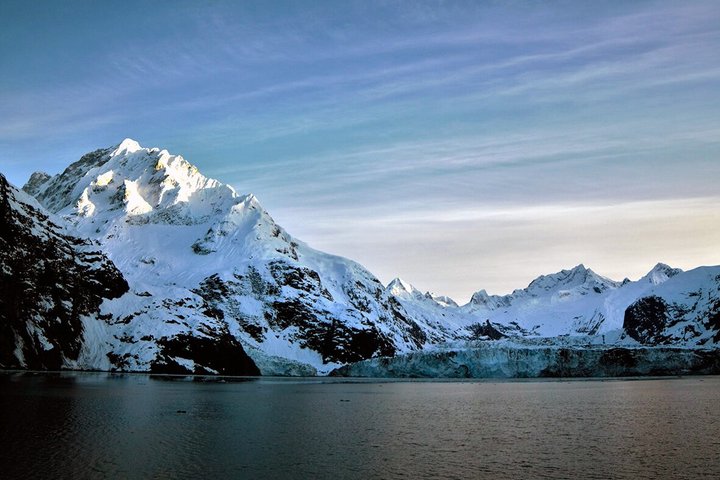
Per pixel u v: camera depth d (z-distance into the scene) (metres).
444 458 59.62
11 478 47.72
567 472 54.28
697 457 61.16
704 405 115.00
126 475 49.62
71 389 119.56
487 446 66.62
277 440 68.31
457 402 122.88
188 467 53.12
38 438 63.34
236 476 50.62
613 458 60.47
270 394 136.00
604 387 180.38
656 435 75.44
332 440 69.25
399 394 147.50
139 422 77.94
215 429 74.94
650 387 178.25
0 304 185.75
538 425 84.69
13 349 185.12
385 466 55.62
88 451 57.81
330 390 159.50
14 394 104.75
